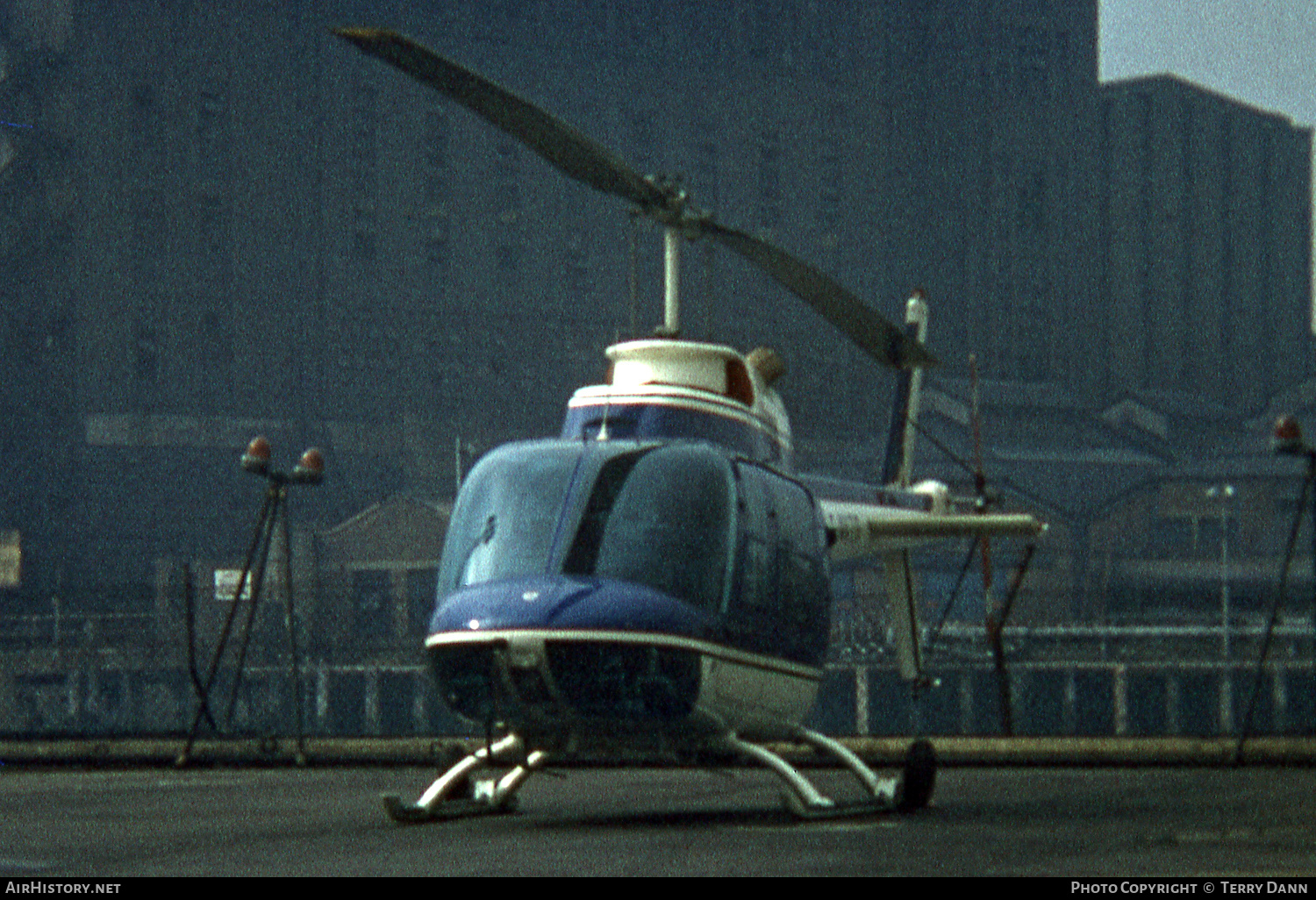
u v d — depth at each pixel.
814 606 50.66
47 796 57.72
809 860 33.69
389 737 73.38
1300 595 157.25
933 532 61.91
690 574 44.31
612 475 45.56
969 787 61.28
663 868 32.44
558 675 42.34
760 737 48.84
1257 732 69.62
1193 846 35.66
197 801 54.69
